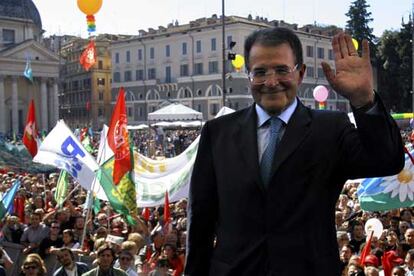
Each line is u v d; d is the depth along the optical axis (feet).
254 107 8.34
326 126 7.93
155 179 41.55
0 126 233.35
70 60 305.32
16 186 39.19
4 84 236.63
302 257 7.57
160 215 43.37
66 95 309.22
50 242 33.53
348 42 7.51
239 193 7.88
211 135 8.53
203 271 8.48
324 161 7.77
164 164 41.96
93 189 36.63
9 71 232.12
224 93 89.71
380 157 7.41
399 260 26.91
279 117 8.04
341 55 7.49
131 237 30.81
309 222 7.67
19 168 73.00
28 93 242.37
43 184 58.08
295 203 7.68
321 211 7.75
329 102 205.98
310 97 212.02
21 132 239.91
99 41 284.82
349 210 40.50
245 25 206.59
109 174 36.50
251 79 8.09
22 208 44.52
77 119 298.35
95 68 282.15
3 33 247.70
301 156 7.75
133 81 252.21
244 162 7.97
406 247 30.27
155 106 242.37
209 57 219.00
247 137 8.10
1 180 60.49
